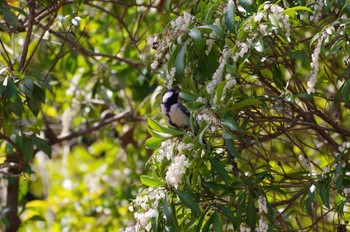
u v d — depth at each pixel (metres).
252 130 10.66
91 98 16.97
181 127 10.70
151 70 11.16
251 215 9.08
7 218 14.24
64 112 17.19
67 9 14.21
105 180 19.42
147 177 9.13
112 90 16.91
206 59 9.85
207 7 9.77
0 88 10.27
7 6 11.81
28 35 11.61
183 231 9.15
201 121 9.04
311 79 8.73
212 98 9.12
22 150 11.62
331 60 12.61
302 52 9.79
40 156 18.72
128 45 15.07
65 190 19.70
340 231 10.11
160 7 13.80
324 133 10.60
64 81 17.62
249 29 9.11
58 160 22.09
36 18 12.75
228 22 9.22
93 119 17.06
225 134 8.82
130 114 16.61
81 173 21.30
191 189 8.98
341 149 9.45
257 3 9.90
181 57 9.48
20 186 15.14
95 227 18.58
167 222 9.04
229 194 9.46
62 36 13.88
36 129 12.39
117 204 18.36
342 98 10.16
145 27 16.55
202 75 9.96
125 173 19.16
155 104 11.26
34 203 19.06
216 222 9.03
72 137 16.22
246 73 10.27
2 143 15.07
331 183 9.41
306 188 9.74
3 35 15.93
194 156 8.91
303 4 9.95
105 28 16.42
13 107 10.84
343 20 9.12
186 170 9.01
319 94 9.87
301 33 12.59
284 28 8.98
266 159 10.70
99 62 16.33
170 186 9.04
